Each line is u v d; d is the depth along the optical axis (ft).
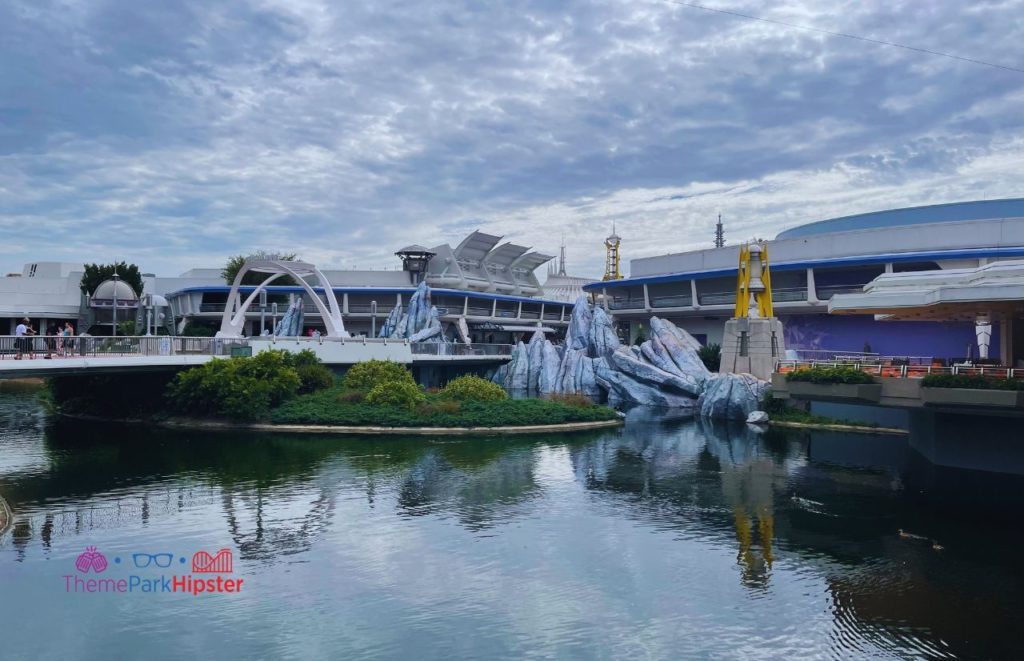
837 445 144.36
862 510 93.50
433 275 364.79
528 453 132.26
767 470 118.73
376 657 54.24
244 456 125.49
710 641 56.90
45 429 154.71
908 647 55.98
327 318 217.15
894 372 101.19
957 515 91.25
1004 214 250.37
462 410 166.71
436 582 68.28
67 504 93.09
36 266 393.70
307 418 156.66
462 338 348.59
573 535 82.43
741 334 199.52
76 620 60.39
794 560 74.79
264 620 60.23
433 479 109.29
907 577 70.18
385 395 166.09
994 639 57.26
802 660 54.13
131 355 146.51
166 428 156.25
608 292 344.90
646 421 182.29
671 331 246.88
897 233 245.45
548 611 62.13
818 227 299.99
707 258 297.94
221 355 171.53
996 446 109.40
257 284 339.98
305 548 77.20
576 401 187.32
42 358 125.08
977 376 88.53
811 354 228.02
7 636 57.57
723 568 72.49
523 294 435.53
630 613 61.82
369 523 85.97
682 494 101.71
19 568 71.31
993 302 93.45
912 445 137.49
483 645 56.08
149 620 60.29
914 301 95.96
